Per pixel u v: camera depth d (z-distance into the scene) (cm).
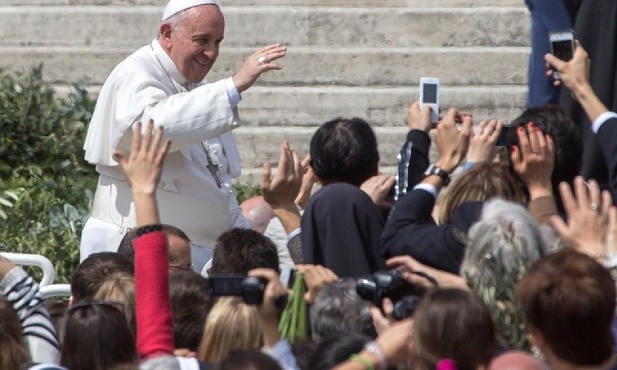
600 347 1384
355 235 2095
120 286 1903
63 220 3328
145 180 1703
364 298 1672
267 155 3875
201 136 2684
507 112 3972
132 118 2708
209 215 2838
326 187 2144
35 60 4072
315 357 1509
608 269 1491
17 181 3625
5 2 4244
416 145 2175
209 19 2780
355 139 2222
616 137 1972
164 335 1647
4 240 3291
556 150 1923
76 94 3834
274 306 1642
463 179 1942
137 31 4156
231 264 2027
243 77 2684
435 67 4069
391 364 1428
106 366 1680
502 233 1617
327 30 4156
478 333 1400
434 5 4253
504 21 4156
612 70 2628
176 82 2802
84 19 4162
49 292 2436
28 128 3759
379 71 4069
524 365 1339
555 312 1374
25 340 1694
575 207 1558
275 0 4256
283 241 2611
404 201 1945
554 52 2145
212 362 1708
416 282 1652
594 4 2627
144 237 1670
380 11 4169
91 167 3725
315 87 4050
